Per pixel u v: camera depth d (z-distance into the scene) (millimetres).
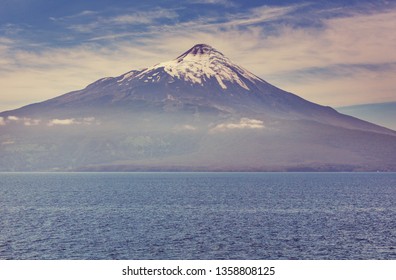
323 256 81062
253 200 170250
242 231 101625
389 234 99312
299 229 104625
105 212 132875
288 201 166500
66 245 87812
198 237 94938
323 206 150125
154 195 193750
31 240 92062
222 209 140500
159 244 88625
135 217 122500
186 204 155375
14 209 140625
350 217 124438
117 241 91062
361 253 83188
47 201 166375
